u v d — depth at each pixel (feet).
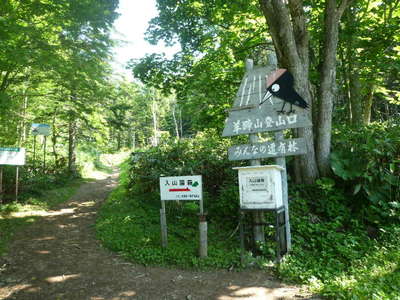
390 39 26.99
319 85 22.17
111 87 40.24
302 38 20.89
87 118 50.52
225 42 32.35
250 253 15.48
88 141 66.90
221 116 35.63
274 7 19.69
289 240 15.81
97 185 47.09
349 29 26.66
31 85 33.71
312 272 13.48
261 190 14.76
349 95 33.60
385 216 17.97
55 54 25.32
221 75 33.50
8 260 16.14
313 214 19.49
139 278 13.84
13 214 25.93
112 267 15.23
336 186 21.04
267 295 11.92
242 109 17.46
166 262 15.51
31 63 24.75
